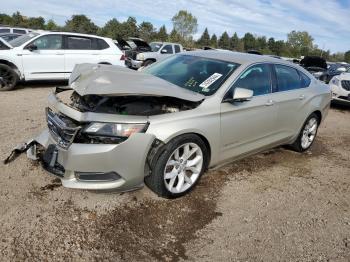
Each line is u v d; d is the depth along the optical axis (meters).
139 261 2.81
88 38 10.47
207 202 3.79
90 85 3.38
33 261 2.69
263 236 3.30
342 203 4.14
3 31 20.53
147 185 3.67
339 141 6.85
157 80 3.82
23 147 4.17
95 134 3.22
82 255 2.81
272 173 4.78
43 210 3.32
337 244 3.30
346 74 10.46
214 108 3.88
